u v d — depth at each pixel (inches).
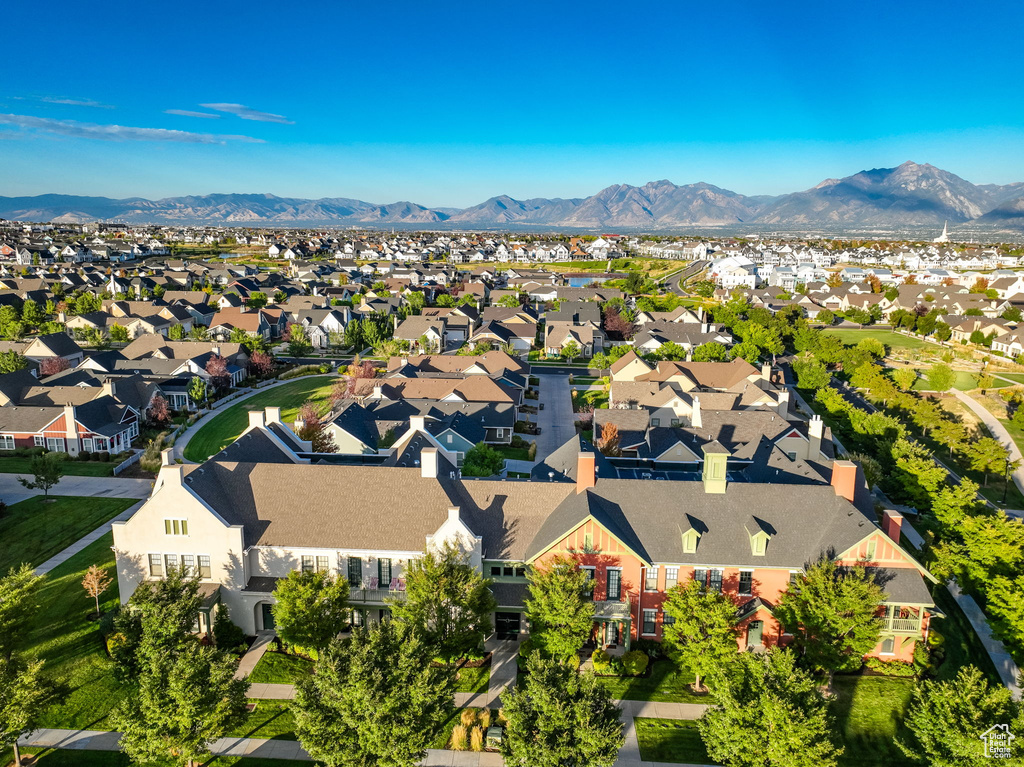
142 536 1713.8
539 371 5113.2
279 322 6530.5
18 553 2167.8
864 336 6525.6
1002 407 4104.3
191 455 3191.4
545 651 1605.6
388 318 6599.4
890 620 1667.1
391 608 1556.3
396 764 1199.6
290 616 1521.9
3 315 5856.3
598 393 4389.8
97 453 3169.3
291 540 1736.0
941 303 7445.9
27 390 3555.6
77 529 2349.9
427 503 1782.7
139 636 1414.9
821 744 1157.7
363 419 2999.5
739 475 2273.6
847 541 1676.9
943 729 1209.4
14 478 2829.7
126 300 6943.9
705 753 1403.8
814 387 4303.6
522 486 1844.2
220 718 1248.2
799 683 1249.4
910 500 2513.5
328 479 1825.8
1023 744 1122.7
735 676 1312.7
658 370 4037.9
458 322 6107.3
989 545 1883.6
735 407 3329.2
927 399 4269.2
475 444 2952.8
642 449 2753.4
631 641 1737.2
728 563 1680.6
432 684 1256.2
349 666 1235.2
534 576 1606.8
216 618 1700.3
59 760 1354.6
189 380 4077.3
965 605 2021.4
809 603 1556.3
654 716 1509.6
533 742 1189.1
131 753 1235.2
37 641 1694.1
